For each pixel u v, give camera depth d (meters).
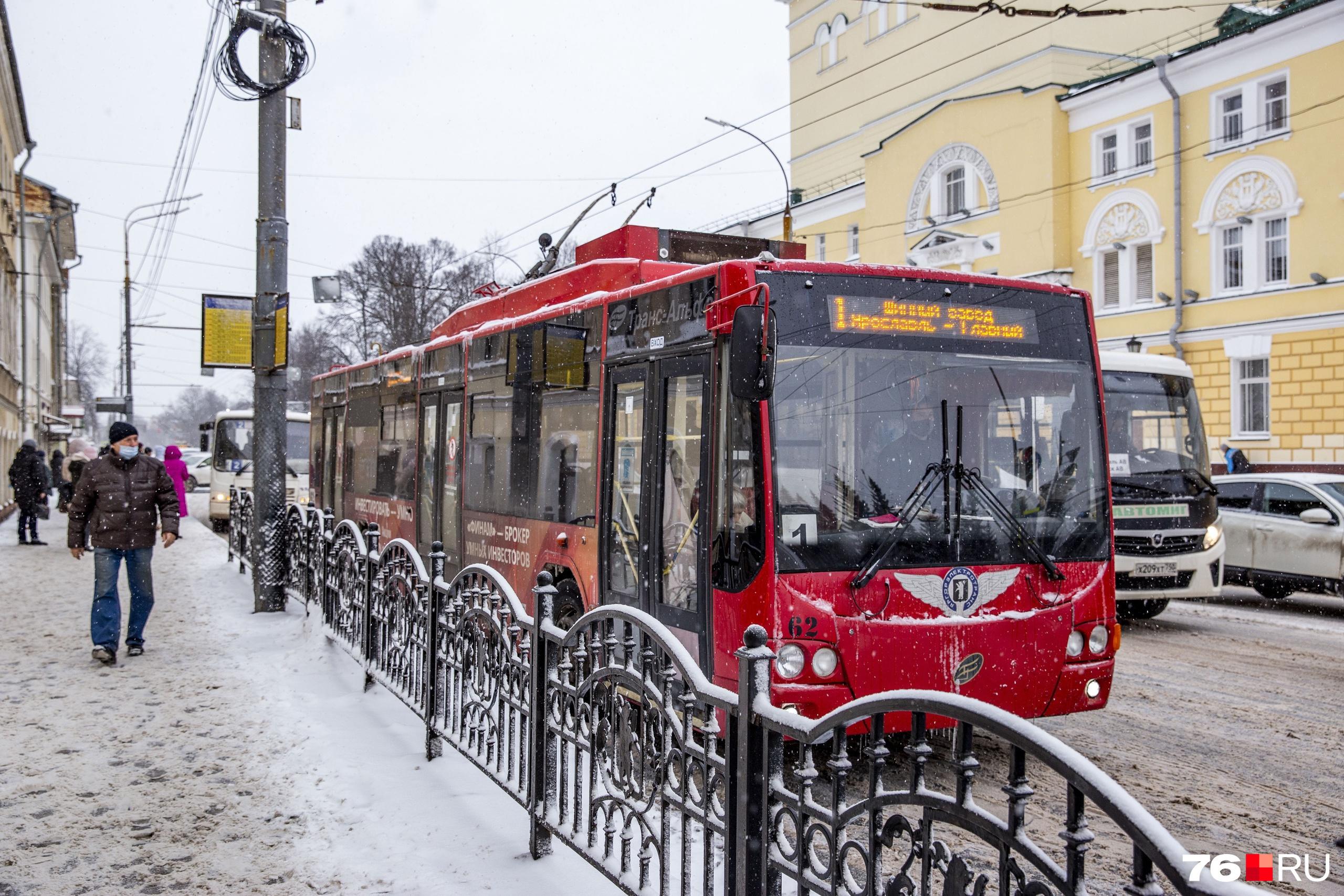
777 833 2.86
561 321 7.37
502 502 8.23
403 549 6.33
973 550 5.27
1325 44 20.02
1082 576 5.51
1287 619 11.58
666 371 5.91
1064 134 25.30
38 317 37.41
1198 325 22.47
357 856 4.19
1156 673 8.40
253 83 10.05
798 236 35.41
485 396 8.75
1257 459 21.42
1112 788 1.89
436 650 5.55
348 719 6.36
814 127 35.69
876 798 2.47
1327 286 20.11
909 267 5.58
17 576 14.06
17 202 31.50
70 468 17.81
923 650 5.05
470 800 4.84
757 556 4.95
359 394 13.30
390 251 47.06
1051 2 26.38
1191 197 22.58
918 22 30.77
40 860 4.18
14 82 26.88
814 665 4.90
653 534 5.96
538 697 4.19
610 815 3.67
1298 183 20.58
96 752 5.67
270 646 8.80
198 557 16.78
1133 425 11.24
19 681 7.44
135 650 8.37
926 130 28.81
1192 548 10.91
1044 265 25.41
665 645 3.31
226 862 4.15
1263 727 6.64
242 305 11.11
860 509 5.12
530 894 3.79
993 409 5.54
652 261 7.24
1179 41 26.95
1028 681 5.27
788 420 5.08
